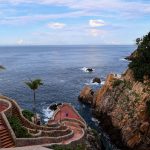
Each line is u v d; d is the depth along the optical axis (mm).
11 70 197625
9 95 116188
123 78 89375
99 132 76438
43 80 154625
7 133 36375
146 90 73938
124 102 78625
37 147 20109
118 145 71062
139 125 69000
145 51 86562
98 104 91875
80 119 72250
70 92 122562
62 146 39562
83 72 186500
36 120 52375
